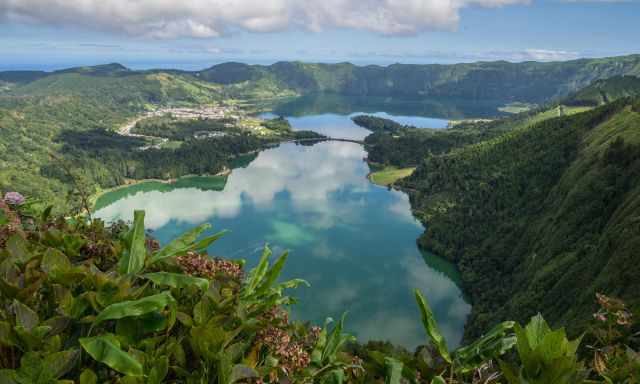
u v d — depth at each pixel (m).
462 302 101.19
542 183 150.12
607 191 102.62
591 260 78.06
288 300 4.96
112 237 6.89
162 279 4.06
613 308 4.66
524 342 3.18
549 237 106.69
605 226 93.56
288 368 4.05
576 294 73.50
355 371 4.30
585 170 124.88
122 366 3.11
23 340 3.24
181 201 171.25
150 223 138.50
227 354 3.55
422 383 3.98
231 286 4.78
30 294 3.73
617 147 116.38
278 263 4.44
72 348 3.21
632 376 3.67
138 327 3.69
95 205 165.12
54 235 5.18
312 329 5.02
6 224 5.75
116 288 3.82
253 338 4.11
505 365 3.33
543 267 93.88
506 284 103.44
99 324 3.70
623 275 60.06
